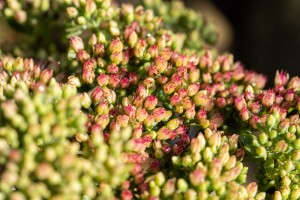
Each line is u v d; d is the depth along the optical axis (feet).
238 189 0.74
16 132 0.70
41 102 0.71
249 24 1.51
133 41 0.86
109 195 0.70
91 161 0.70
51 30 1.01
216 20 1.50
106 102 0.78
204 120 0.81
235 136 0.80
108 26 0.90
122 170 0.70
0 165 0.71
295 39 1.46
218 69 0.90
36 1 0.97
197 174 0.72
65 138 0.71
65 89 0.74
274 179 0.81
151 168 0.76
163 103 0.83
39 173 0.66
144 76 0.85
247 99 0.85
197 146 0.75
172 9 1.11
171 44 0.94
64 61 0.93
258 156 0.79
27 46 1.02
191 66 0.86
